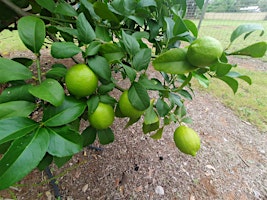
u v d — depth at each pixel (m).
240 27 0.74
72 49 0.68
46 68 3.52
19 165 0.46
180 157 2.33
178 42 1.09
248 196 1.99
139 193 1.94
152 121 0.93
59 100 0.59
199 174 2.16
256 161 2.38
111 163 2.19
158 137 1.21
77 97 0.69
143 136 2.55
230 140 2.64
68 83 0.66
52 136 0.56
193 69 0.65
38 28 0.67
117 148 2.36
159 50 1.04
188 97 1.09
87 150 2.29
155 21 1.00
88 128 0.93
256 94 3.62
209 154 2.40
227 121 2.97
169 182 2.06
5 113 0.59
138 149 2.38
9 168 0.45
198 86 3.79
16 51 4.40
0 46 4.57
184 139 0.89
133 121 1.00
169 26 0.90
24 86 0.65
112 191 1.94
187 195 1.96
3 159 0.45
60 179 1.95
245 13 5.81
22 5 0.95
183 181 2.08
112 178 2.04
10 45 4.68
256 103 3.38
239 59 5.39
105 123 0.76
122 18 0.91
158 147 2.42
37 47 0.66
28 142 0.50
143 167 2.18
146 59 0.76
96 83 0.70
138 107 0.73
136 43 0.76
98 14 0.83
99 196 1.89
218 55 0.59
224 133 2.75
